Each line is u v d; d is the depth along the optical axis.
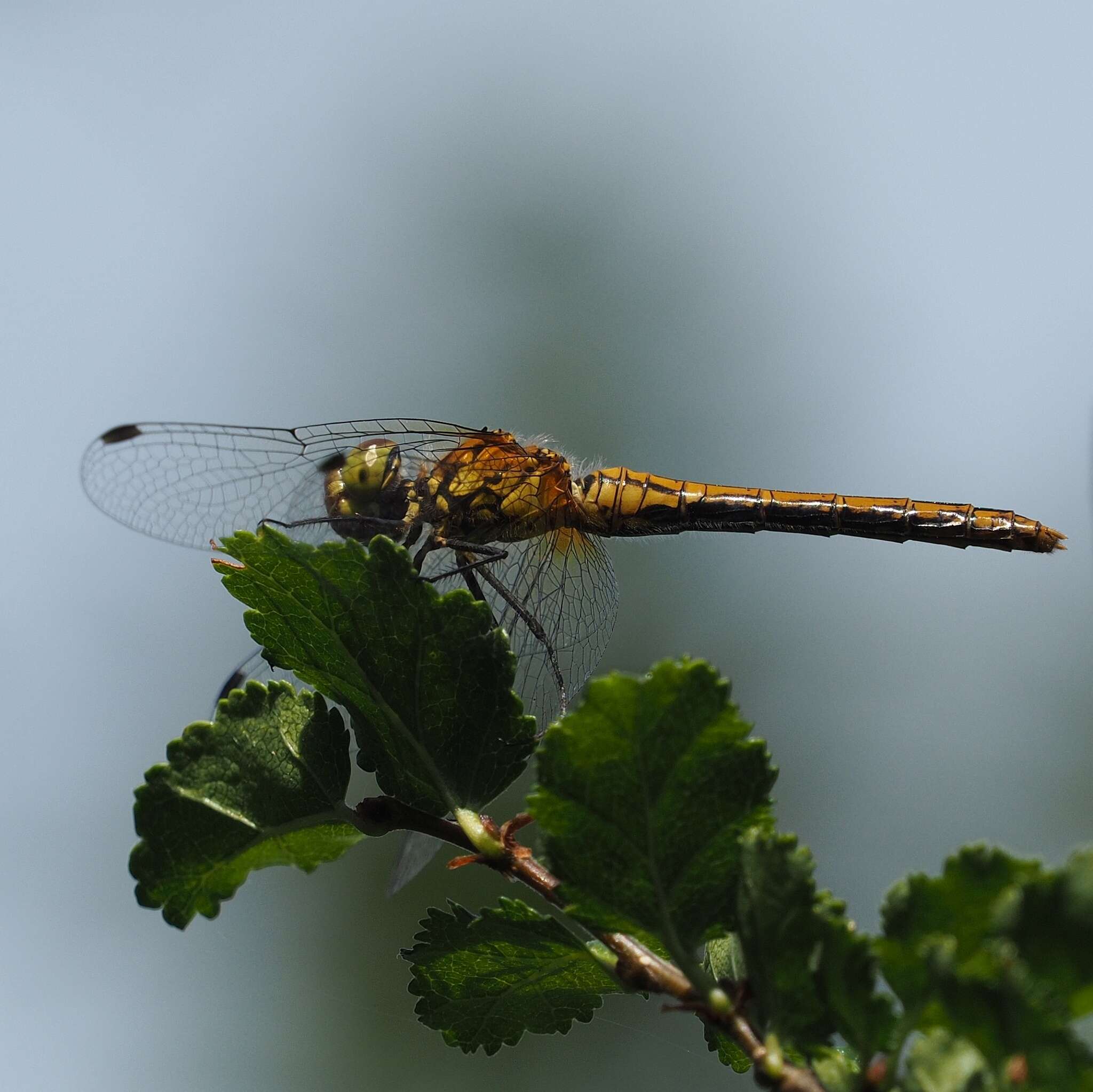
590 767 0.12
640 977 0.13
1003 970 0.09
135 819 0.14
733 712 0.12
